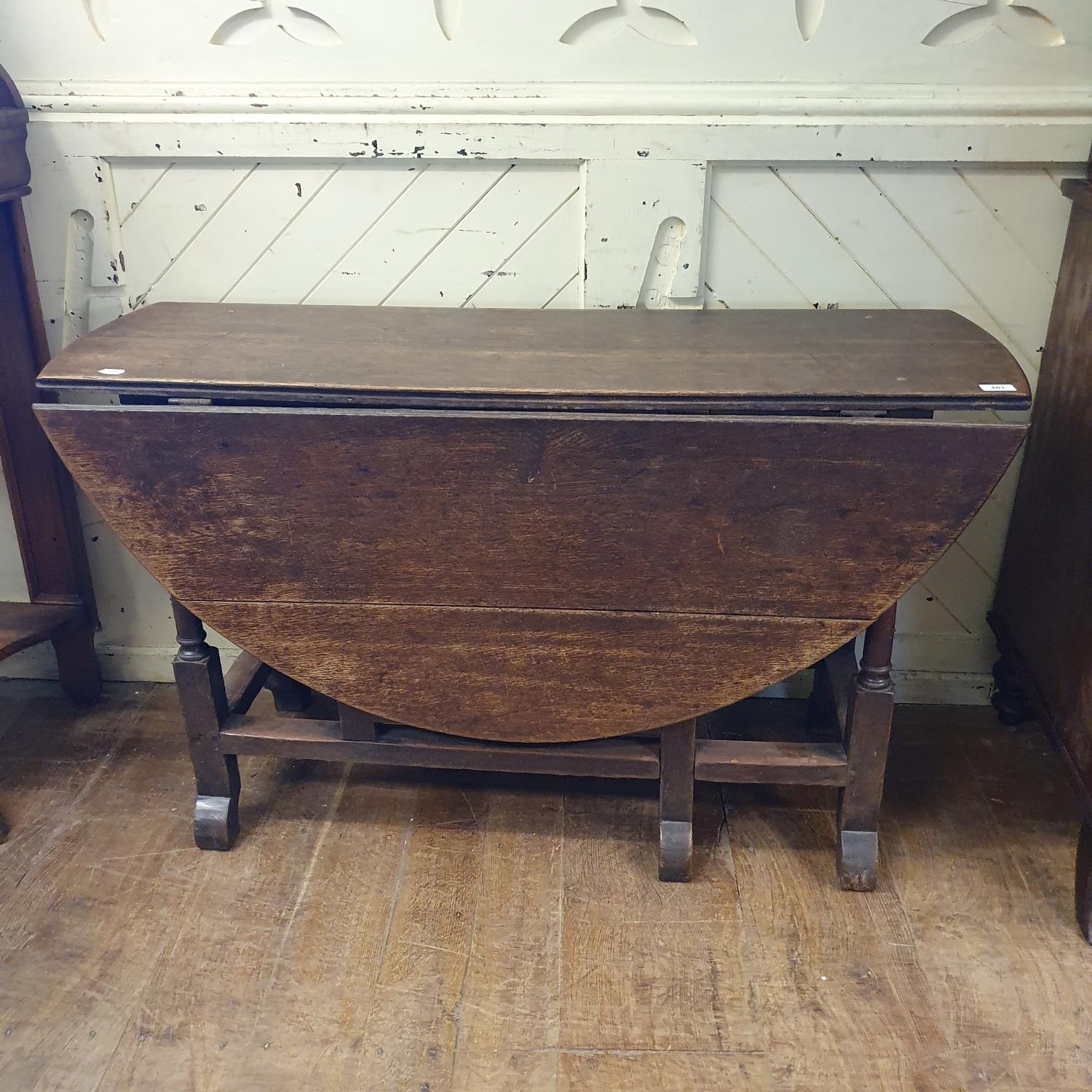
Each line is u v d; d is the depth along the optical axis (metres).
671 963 1.77
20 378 2.18
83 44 1.99
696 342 1.84
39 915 1.86
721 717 2.40
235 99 2.00
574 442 1.57
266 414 1.60
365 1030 1.65
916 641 2.40
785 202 2.04
